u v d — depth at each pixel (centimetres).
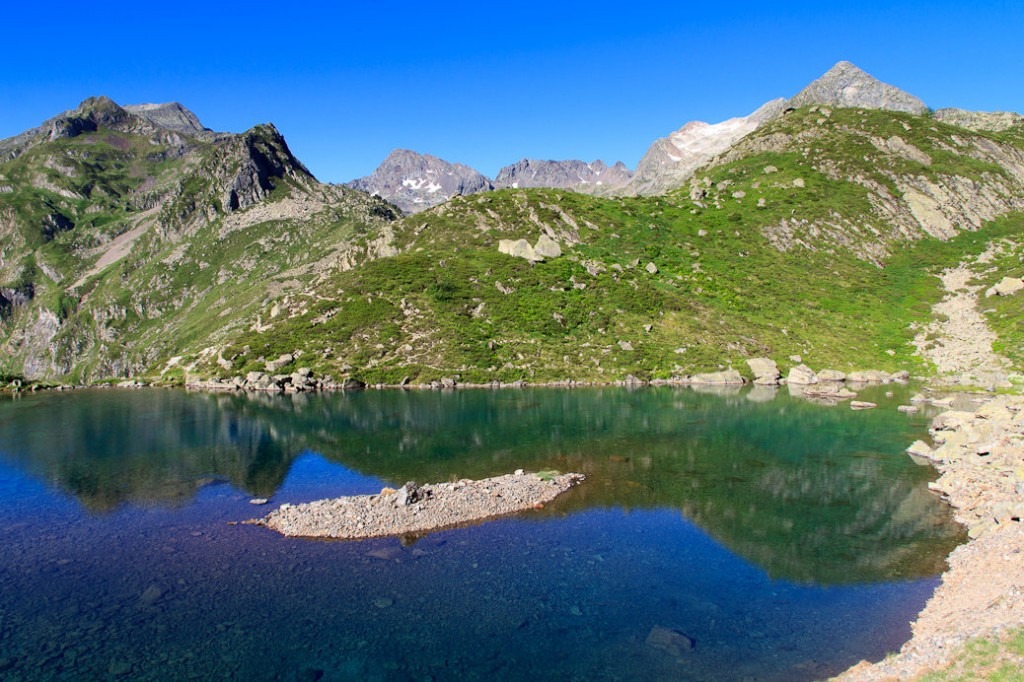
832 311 11681
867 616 2378
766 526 3412
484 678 1998
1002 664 1622
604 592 2617
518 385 9462
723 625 2331
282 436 6109
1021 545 2700
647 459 4959
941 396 7875
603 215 14850
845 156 16938
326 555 3009
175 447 5650
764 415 6881
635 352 10262
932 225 14262
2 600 2578
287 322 12000
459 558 2969
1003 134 18725
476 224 14400
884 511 3628
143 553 3070
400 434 6112
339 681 1994
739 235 14325
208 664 2098
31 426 6800
